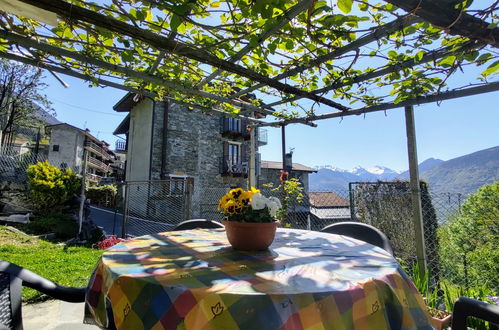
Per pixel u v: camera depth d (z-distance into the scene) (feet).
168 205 34.81
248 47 5.78
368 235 7.44
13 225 20.66
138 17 5.15
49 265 12.48
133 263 4.03
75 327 7.17
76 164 75.46
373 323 3.21
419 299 3.93
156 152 41.16
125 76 7.75
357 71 6.91
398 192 13.78
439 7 3.58
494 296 7.21
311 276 3.52
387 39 5.11
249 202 5.13
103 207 47.03
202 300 2.85
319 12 4.43
